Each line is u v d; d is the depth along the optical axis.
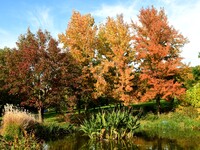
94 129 18.59
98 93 28.55
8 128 16.11
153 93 27.78
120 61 28.50
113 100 30.28
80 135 20.52
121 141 17.64
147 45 29.03
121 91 28.11
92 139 18.58
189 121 23.91
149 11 29.61
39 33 26.53
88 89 27.92
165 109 31.58
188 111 26.72
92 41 30.08
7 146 11.68
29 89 25.41
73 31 30.34
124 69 29.16
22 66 24.69
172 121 24.66
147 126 24.02
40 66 24.34
